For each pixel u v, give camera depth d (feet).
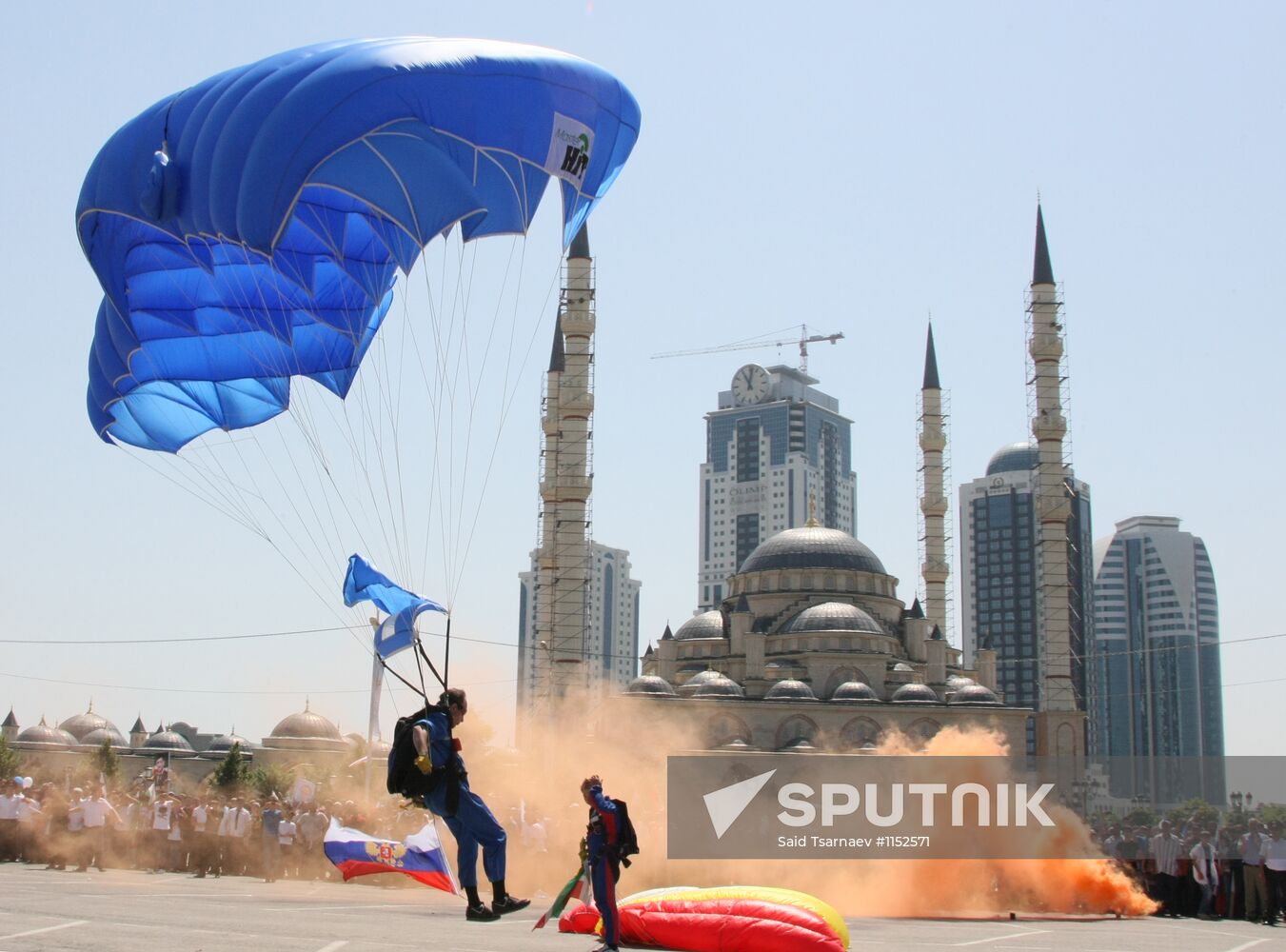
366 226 93.40
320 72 81.35
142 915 85.05
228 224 81.71
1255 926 130.11
